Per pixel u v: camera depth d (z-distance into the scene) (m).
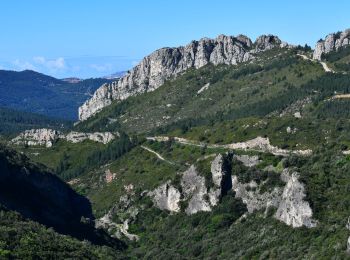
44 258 180.50
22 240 186.00
